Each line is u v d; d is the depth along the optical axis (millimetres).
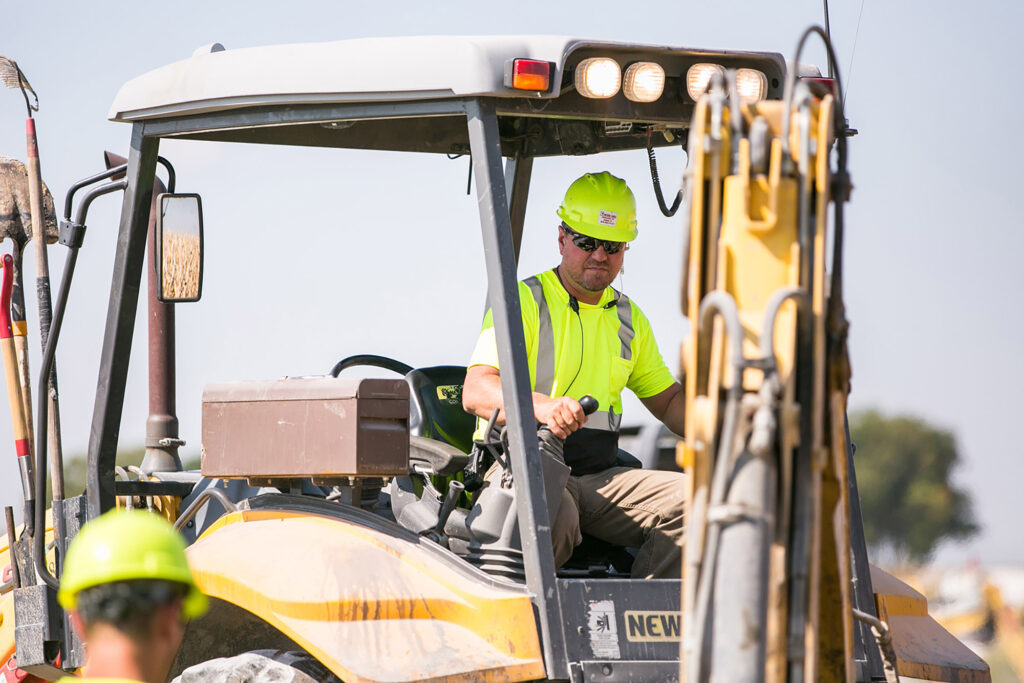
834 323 5867
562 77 7918
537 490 7383
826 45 5988
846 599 6094
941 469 82938
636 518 8898
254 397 8516
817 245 5672
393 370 10578
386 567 7699
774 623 5500
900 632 9773
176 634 5008
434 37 7848
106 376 9438
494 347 8883
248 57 8430
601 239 9320
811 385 5676
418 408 9711
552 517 8141
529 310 9305
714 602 5438
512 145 10609
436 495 8617
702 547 5523
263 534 8312
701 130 5719
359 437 7941
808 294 5613
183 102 8688
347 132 10227
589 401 8141
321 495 9570
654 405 10141
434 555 7777
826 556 6098
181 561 5004
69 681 5301
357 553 7797
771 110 5816
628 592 7430
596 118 8172
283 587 7645
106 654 4824
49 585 9438
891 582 10305
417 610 7469
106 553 4875
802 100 5688
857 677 8039
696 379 5672
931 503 82125
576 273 9422
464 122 10195
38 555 9438
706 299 5582
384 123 10203
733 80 5824
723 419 5582
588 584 7367
